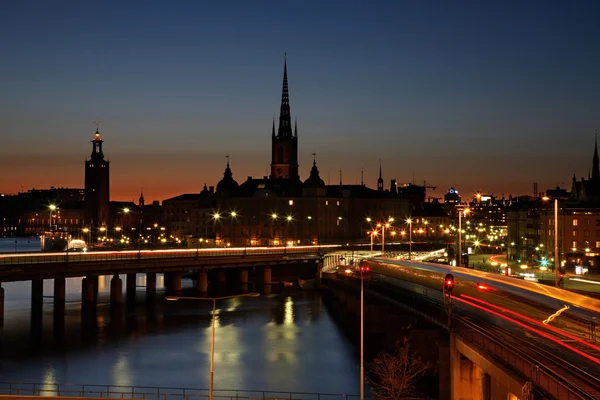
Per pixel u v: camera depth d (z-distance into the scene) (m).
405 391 85.50
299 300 176.00
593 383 55.84
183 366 103.44
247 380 96.19
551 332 75.62
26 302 163.62
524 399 55.31
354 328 133.88
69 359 107.12
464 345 75.81
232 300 175.25
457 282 122.62
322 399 85.31
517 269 197.00
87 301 159.38
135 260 168.50
